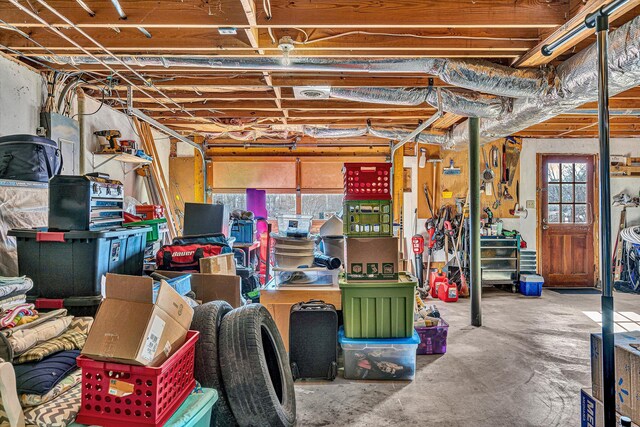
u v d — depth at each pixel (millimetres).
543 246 6707
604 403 1649
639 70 2691
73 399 1539
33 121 3436
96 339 1484
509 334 4086
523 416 2475
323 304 3158
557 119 5648
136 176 5188
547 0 2596
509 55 3189
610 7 1724
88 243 2312
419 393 2797
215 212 4824
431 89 3980
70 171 3736
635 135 6516
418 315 3795
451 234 6406
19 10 2551
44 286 2320
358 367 3035
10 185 2654
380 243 3158
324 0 2574
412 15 2590
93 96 4266
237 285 3211
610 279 1688
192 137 6809
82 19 2549
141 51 3150
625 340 1763
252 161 6973
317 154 6965
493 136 5133
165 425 1474
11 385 1348
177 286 2867
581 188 6738
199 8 2555
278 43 2900
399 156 6797
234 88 4086
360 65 3254
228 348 2033
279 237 3432
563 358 3420
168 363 1531
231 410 1989
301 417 2480
